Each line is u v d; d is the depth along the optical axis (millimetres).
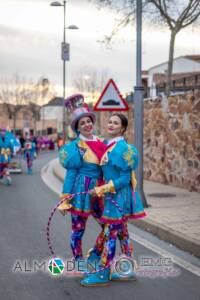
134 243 8328
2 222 10453
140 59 11445
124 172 5973
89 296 5676
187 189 14578
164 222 9273
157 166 16797
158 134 16594
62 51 34062
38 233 9211
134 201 6152
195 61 45344
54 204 13180
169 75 18359
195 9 17234
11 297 5652
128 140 20172
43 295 5715
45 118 93500
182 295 5711
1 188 17281
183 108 14672
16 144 18391
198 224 9055
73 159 6105
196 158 13945
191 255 7512
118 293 5777
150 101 17156
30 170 24297
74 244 6383
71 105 6344
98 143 6258
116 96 11828
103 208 6250
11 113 74438
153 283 6137
